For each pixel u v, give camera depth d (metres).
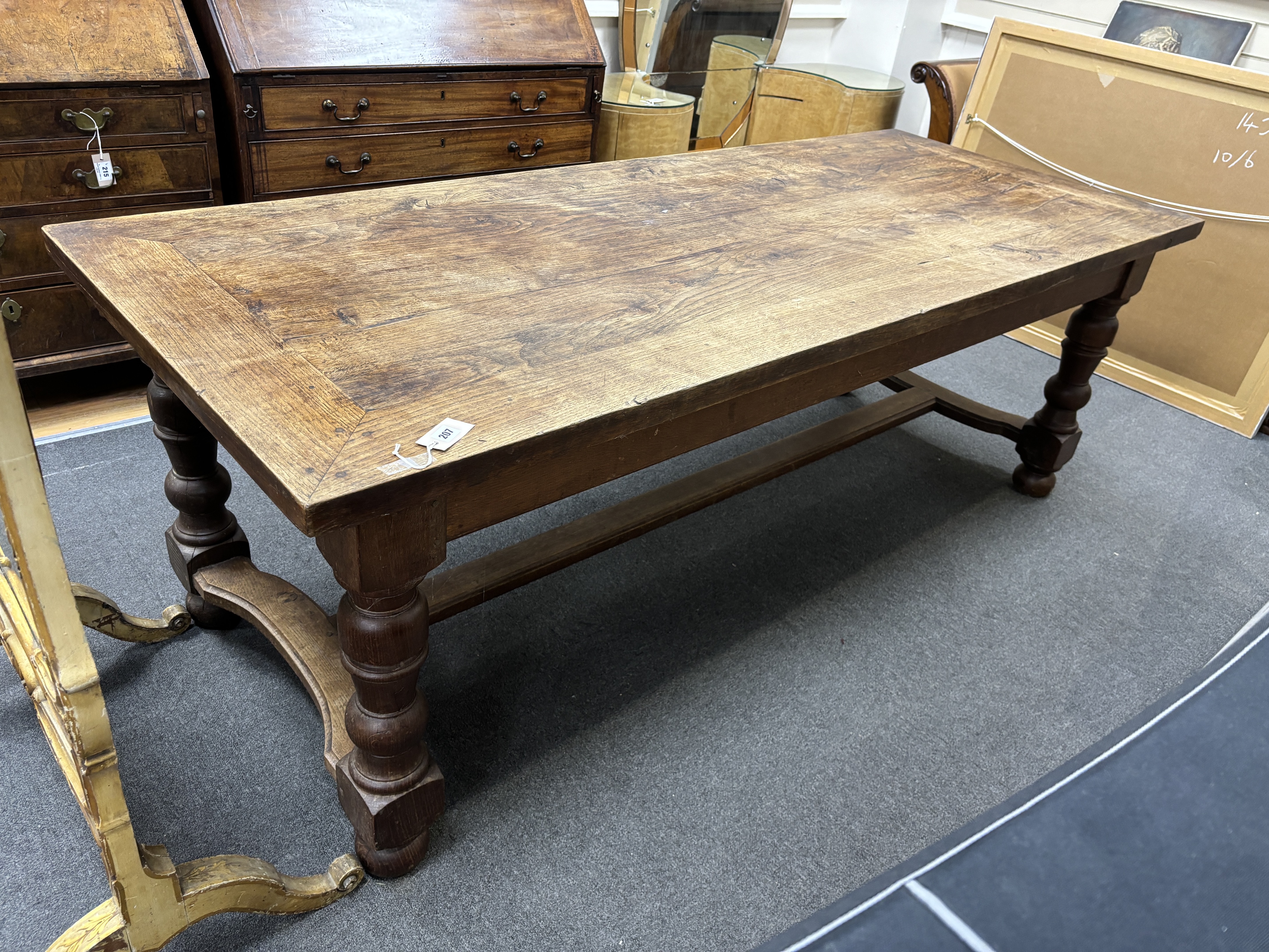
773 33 4.15
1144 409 3.06
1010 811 0.95
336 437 1.02
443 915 1.34
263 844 1.42
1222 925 0.84
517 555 1.78
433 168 2.83
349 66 2.50
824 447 2.23
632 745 1.65
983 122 3.39
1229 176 2.85
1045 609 2.09
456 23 2.74
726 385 1.24
